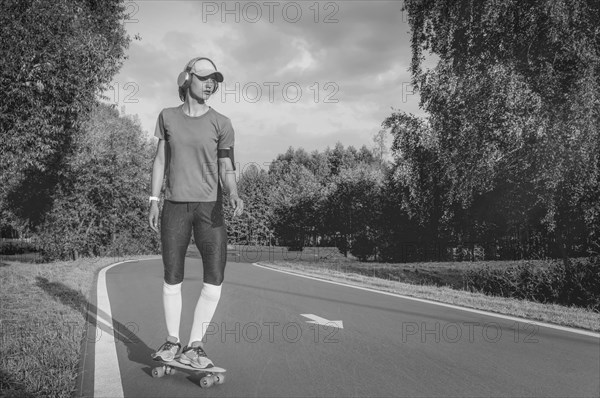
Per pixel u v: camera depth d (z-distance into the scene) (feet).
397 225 98.89
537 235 49.83
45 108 31.37
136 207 83.30
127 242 83.61
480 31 47.09
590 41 39.01
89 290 31.86
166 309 12.67
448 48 53.16
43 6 28.73
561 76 40.50
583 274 34.81
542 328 19.98
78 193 68.44
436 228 79.41
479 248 72.59
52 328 18.40
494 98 45.14
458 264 47.85
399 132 69.51
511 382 12.69
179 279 12.70
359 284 37.93
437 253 86.33
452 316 22.86
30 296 27.84
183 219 12.44
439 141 59.31
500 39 45.88
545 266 37.86
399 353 15.70
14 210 64.44
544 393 11.86
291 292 32.19
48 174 59.57
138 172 81.61
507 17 44.29
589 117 37.06
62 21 30.32
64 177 63.62
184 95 12.55
